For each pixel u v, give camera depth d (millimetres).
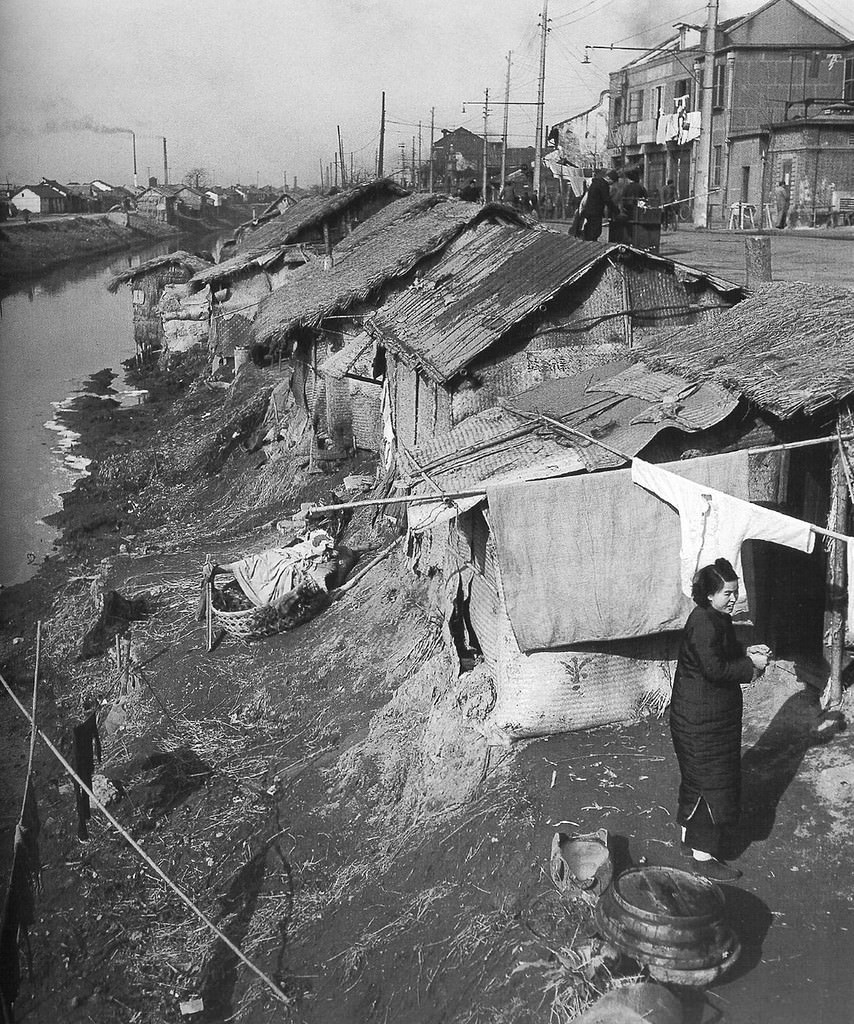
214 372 29875
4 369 37906
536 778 8008
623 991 5547
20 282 64875
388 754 9328
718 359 9531
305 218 26750
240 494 19203
